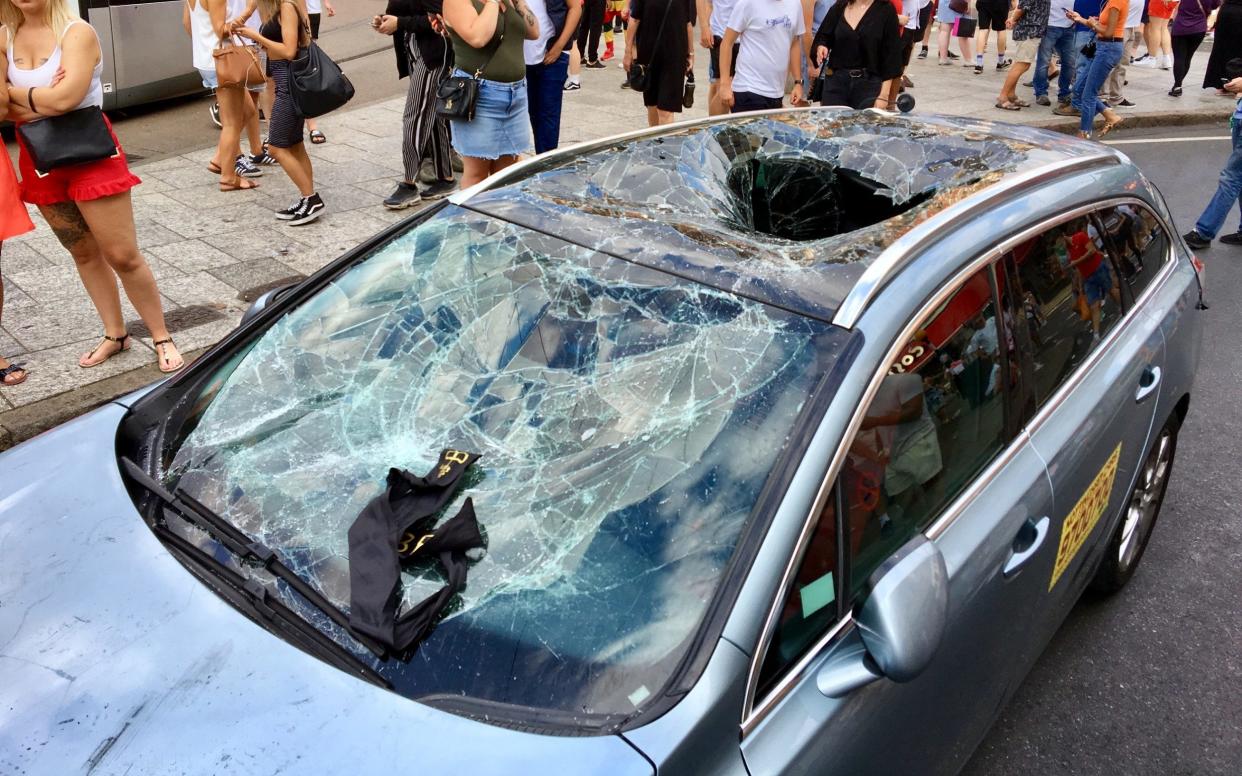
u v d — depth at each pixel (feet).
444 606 6.02
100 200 13.79
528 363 7.40
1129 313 10.08
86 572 6.47
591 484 6.50
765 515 5.86
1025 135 10.81
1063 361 8.70
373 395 7.71
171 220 21.94
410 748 5.24
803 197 10.61
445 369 7.67
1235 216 26.09
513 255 8.07
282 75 20.42
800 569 5.83
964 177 9.26
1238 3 37.47
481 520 6.50
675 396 6.68
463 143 20.02
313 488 7.06
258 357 8.38
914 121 11.34
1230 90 22.06
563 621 5.85
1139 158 31.68
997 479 7.58
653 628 5.70
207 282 18.67
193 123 31.63
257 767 5.20
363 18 48.39
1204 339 18.88
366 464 7.18
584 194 8.80
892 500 6.56
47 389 14.62
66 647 5.95
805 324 6.63
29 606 6.27
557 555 6.20
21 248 20.08
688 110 35.45
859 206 10.37
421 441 7.23
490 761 5.14
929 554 6.13
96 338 16.37
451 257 8.38
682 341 6.92
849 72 23.80
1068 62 35.91
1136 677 10.73
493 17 18.47
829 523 6.04
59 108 12.96
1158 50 46.34
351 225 21.94
